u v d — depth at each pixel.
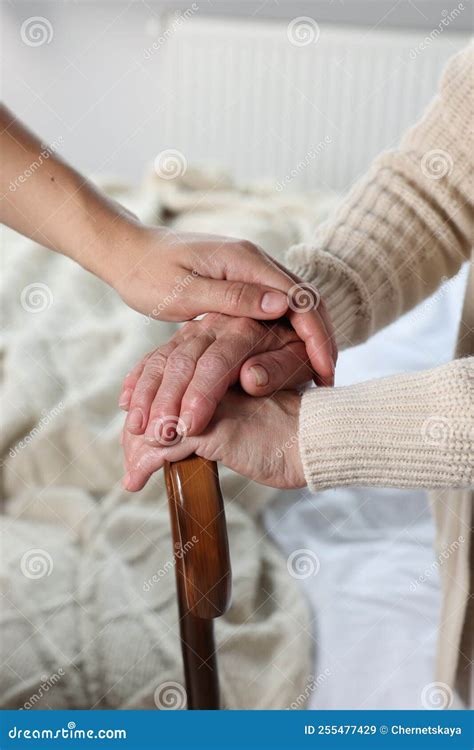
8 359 1.83
